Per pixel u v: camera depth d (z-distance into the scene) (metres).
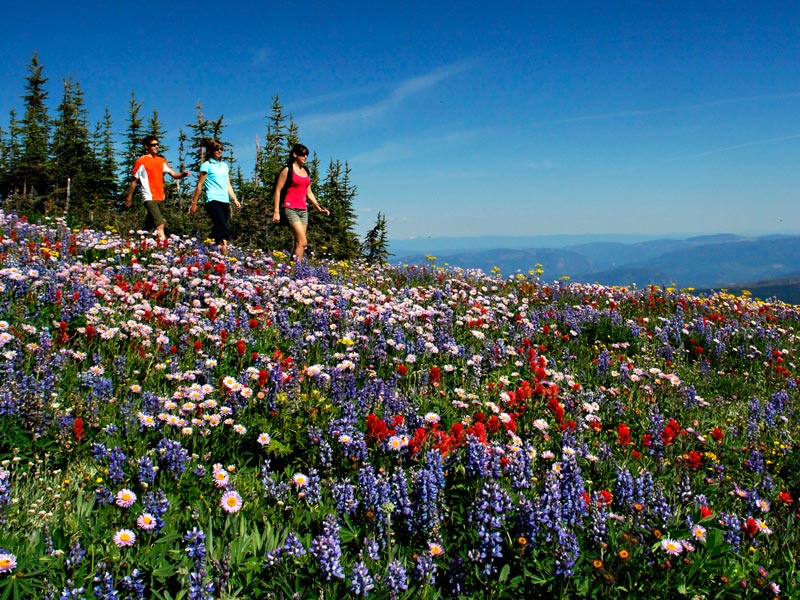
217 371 7.02
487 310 11.20
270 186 43.28
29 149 59.06
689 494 5.27
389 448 5.10
